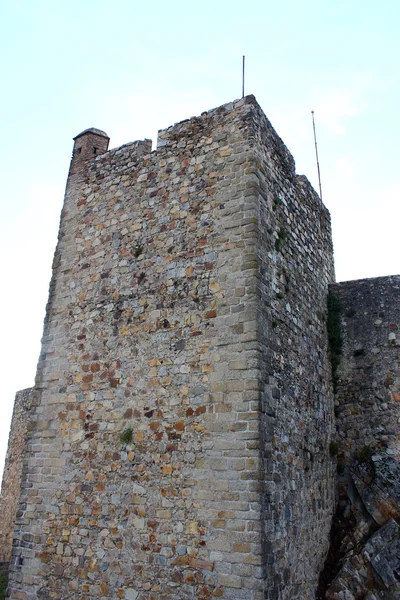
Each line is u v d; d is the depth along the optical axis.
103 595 8.56
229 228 9.36
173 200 10.34
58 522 9.57
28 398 22.22
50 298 11.60
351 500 11.48
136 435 9.12
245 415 8.07
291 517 8.74
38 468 10.23
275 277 9.73
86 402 10.07
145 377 9.40
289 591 8.17
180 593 7.80
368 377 12.63
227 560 7.54
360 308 13.26
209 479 8.08
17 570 9.72
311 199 13.13
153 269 10.08
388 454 11.84
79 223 11.84
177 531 8.13
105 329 10.35
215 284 9.12
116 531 8.80
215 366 8.62
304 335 11.02
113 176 11.66
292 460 9.21
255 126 10.01
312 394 10.98
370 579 9.65
